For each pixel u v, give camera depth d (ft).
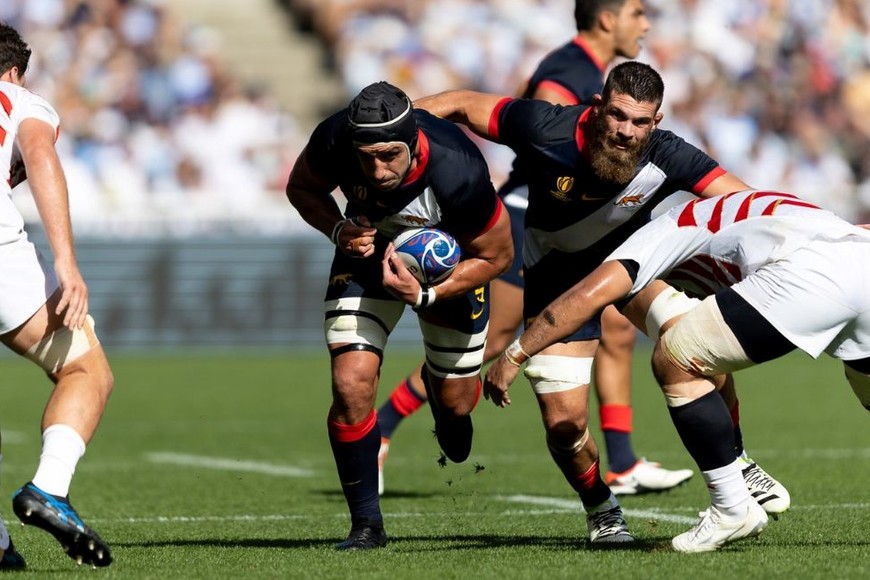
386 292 60.64
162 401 157.58
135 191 232.73
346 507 81.15
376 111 54.34
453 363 63.77
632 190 59.93
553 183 60.39
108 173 231.91
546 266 64.28
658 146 59.72
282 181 238.89
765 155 252.01
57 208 50.34
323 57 270.05
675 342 53.72
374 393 60.54
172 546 62.59
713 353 53.06
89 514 78.07
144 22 246.47
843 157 259.19
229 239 209.36
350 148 57.82
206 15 273.13
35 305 51.47
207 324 208.64
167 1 269.23
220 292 209.05
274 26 274.16
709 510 56.18
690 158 59.72
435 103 63.46
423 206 58.39
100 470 102.37
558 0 266.98
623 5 88.12
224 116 241.35
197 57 245.45
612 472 86.79
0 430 130.82
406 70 256.52
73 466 50.34
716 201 55.06
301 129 263.49
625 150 57.36
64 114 234.79
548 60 89.15
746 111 253.03
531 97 89.04
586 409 62.13
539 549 59.16
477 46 259.19
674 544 56.39
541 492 88.33
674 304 60.18
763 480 65.82
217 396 162.61
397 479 96.94
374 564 54.39
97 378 52.54
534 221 63.10
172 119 239.30
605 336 86.63
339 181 59.62
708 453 54.60
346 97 260.42
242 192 236.84
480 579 49.78
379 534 61.46
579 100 87.71
